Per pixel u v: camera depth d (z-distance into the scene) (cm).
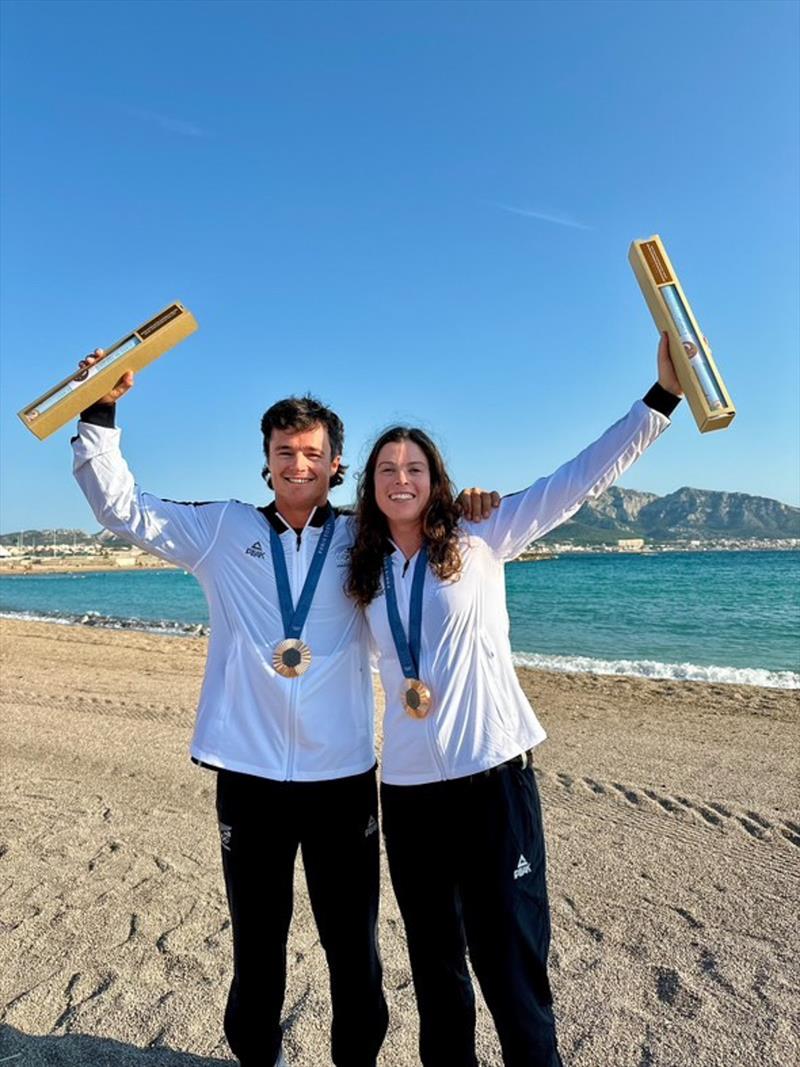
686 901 391
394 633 235
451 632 231
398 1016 297
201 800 546
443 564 232
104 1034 284
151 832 484
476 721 228
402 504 233
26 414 239
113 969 328
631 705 973
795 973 321
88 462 241
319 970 327
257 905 240
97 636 1820
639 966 329
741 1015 291
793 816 516
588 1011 296
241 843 240
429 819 229
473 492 251
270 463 254
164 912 379
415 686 229
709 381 224
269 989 244
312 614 243
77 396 239
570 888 409
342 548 252
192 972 325
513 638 1880
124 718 822
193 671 1232
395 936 359
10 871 427
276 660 238
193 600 3925
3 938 355
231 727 241
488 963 220
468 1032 233
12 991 313
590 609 2656
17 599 4144
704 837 480
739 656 1556
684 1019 290
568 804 548
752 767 648
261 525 254
